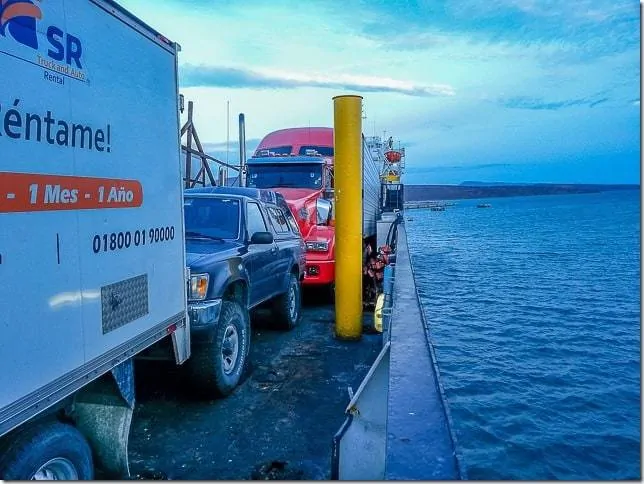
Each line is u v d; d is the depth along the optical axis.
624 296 21.84
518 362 12.51
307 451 4.38
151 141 3.79
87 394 3.38
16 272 2.35
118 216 3.29
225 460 4.21
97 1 3.05
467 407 9.60
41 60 2.53
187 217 6.66
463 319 17.48
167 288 4.05
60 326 2.67
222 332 5.36
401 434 2.36
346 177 7.82
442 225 88.19
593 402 9.84
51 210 2.60
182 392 5.64
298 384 6.00
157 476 3.94
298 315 8.96
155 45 3.88
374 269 12.34
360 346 7.70
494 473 7.20
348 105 7.89
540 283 25.70
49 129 2.59
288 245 8.27
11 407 2.30
